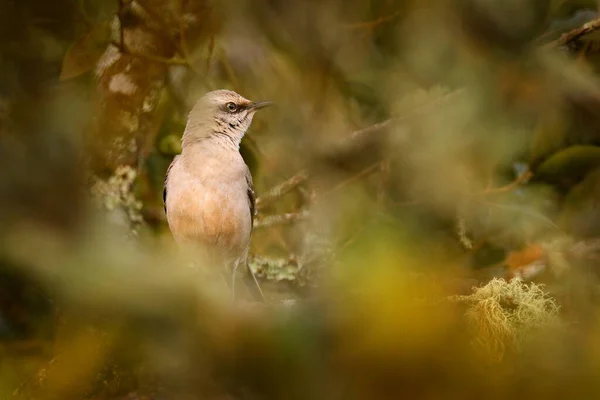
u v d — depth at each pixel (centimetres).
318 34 707
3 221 693
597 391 676
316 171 705
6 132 699
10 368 687
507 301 685
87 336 679
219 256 701
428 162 702
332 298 677
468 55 703
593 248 698
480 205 701
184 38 699
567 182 701
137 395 679
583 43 700
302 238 704
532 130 701
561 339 678
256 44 707
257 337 677
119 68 699
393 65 706
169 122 703
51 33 701
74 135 700
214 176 699
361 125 707
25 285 690
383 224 699
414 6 705
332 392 675
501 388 675
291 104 707
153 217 702
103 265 677
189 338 678
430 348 674
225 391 678
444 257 698
